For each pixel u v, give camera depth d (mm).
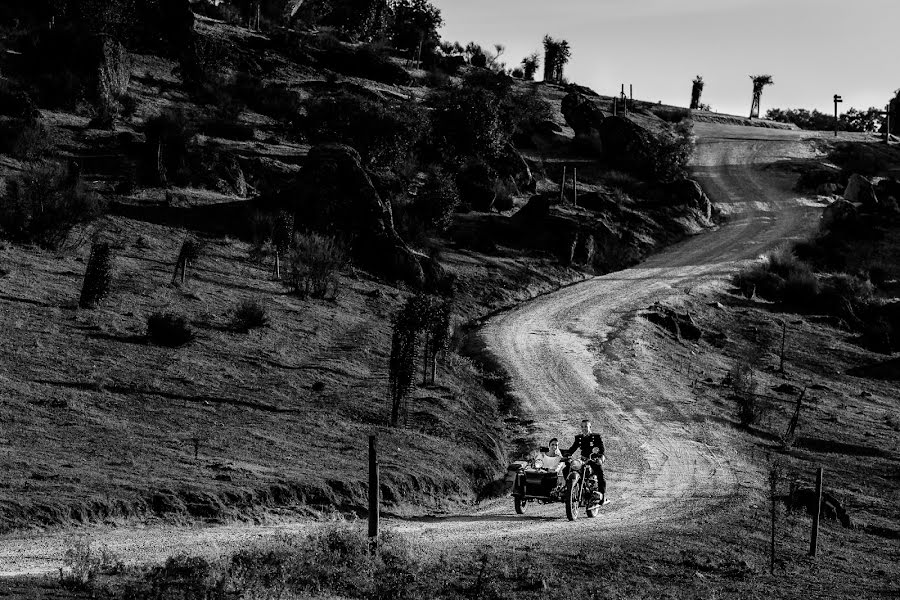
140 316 38594
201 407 28891
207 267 50938
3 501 17594
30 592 11414
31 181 47469
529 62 174250
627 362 53688
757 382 54688
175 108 82875
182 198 60844
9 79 74375
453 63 146000
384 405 33875
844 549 25484
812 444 43812
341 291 54094
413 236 69750
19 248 44625
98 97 77500
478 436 33281
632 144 107000
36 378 27984
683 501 29141
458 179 86062
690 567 19438
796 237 91812
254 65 106312
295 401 32219
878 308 75000
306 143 85812
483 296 65188
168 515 19297
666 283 75000
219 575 13125
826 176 111688
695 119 156250
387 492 24172
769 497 31141
